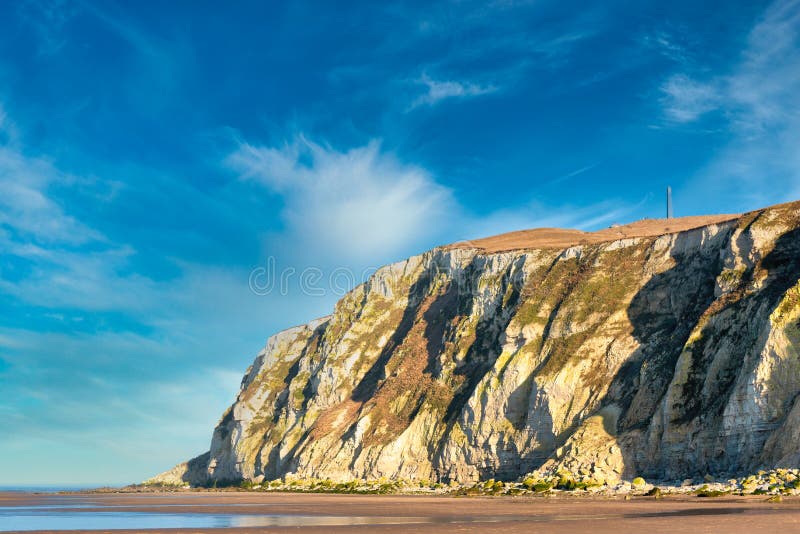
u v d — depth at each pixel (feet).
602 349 248.32
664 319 245.65
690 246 258.98
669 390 204.44
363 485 276.21
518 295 303.27
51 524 119.44
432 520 112.88
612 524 94.02
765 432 172.04
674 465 191.62
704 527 86.07
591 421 223.10
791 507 112.98
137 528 106.73
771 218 227.20
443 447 272.31
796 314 181.27
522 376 261.85
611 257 281.74
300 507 163.84
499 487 215.51
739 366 193.67
